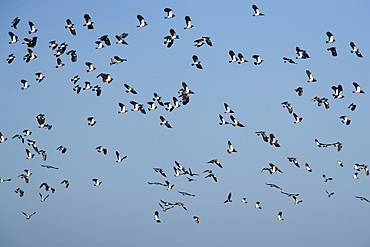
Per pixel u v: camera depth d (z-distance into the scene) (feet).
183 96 176.55
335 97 175.94
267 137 177.47
